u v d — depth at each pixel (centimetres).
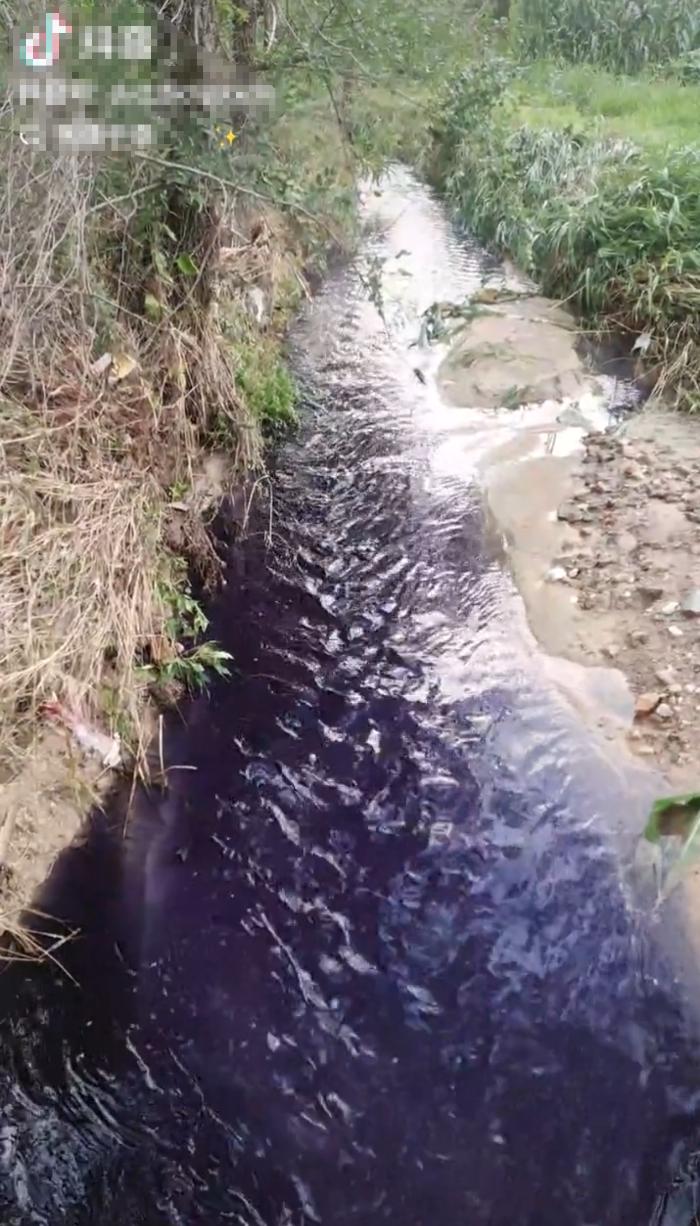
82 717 320
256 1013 277
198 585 432
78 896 301
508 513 488
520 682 388
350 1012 278
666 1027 272
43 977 280
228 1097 257
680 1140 248
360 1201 238
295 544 472
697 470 498
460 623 423
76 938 290
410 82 582
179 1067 263
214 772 349
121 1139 246
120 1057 264
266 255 611
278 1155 246
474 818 334
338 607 435
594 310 679
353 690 389
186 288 438
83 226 363
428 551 469
